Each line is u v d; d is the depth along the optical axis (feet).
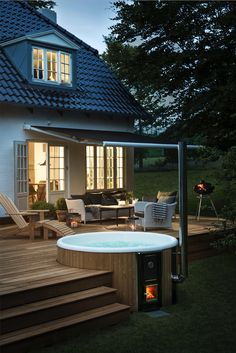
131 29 63.46
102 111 59.57
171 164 115.85
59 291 27.53
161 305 31.09
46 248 37.88
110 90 64.69
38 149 65.87
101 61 68.59
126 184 67.05
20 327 24.26
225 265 42.27
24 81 54.08
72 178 59.93
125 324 27.71
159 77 61.87
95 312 27.20
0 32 57.98
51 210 52.44
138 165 120.67
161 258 31.17
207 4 56.34
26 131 54.03
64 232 40.40
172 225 51.03
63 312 26.25
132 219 47.09
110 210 56.03
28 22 63.41
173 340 25.44
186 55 56.95
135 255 30.35
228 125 58.95
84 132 57.67
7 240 41.88
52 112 56.85
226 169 36.99
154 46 61.82
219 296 33.63
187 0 55.93
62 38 57.72
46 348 23.91
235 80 54.65
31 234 41.29
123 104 63.72
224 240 37.81
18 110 53.11
